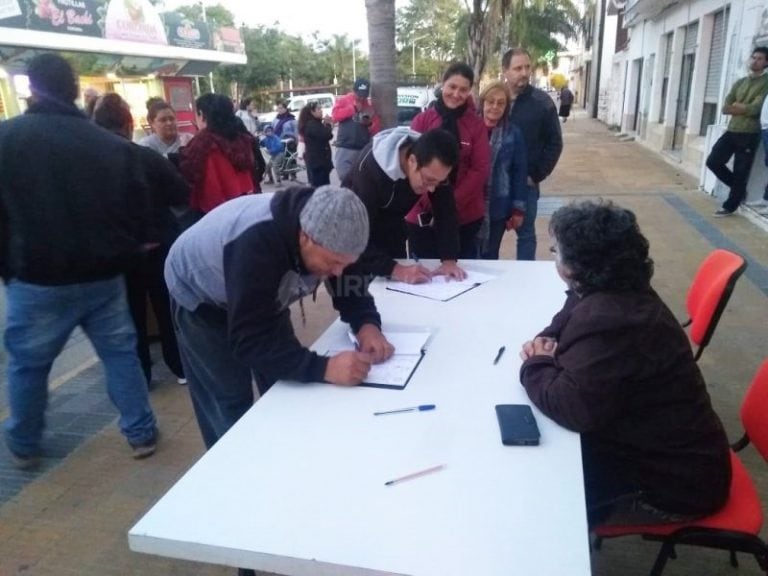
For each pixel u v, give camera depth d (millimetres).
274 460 1352
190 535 1136
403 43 37406
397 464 1321
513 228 4090
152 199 2910
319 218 1438
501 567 1030
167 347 3408
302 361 1646
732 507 1628
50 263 2316
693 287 2529
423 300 2340
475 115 3465
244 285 1535
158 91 16203
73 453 2867
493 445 1379
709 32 9734
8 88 12031
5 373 3709
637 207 7523
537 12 22391
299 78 45375
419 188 2422
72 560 2205
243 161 3451
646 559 2107
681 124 11883
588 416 1406
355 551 1080
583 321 1468
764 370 1767
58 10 12430
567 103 24406
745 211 6727
